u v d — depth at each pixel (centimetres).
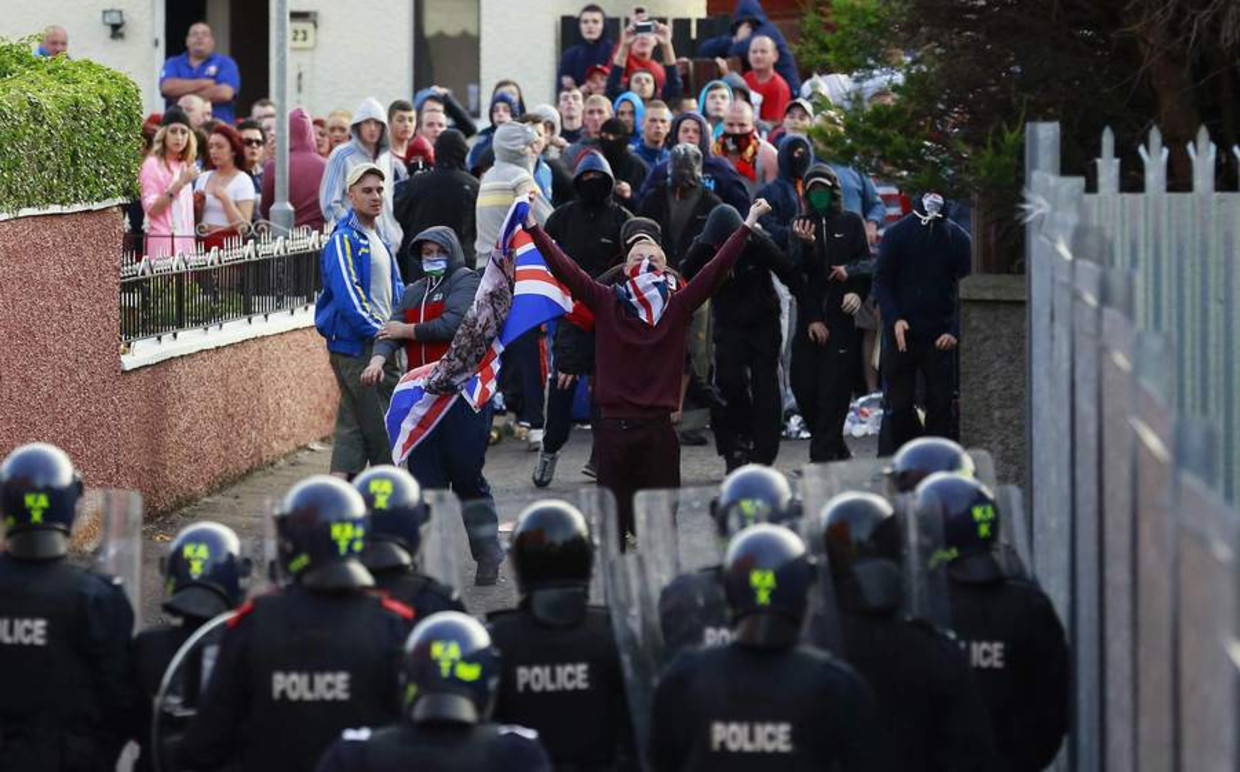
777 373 4434
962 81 3475
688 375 4903
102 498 2195
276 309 5088
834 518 1977
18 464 2069
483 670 1691
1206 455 1435
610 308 3550
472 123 6462
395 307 4072
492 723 1762
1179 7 3341
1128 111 3475
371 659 1888
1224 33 3234
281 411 5122
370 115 5219
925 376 4369
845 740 1783
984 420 3428
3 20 7738
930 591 2066
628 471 3559
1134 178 3475
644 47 6581
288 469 5028
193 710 2027
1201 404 2700
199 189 5338
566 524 1995
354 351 4106
